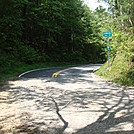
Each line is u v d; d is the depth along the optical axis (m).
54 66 29.44
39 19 31.97
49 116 5.87
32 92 9.28
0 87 10.56
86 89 10.04
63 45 42.16
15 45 25.73
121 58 15.59
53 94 8.86
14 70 18.83
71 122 5.37
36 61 27.55
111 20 18.31
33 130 4.88
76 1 41.62
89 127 5.00
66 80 13.22
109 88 10.32
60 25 37.97
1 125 5.20
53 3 32.72
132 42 15.13
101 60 54.03
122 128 4.91
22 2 25.62
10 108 6.70
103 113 6.11
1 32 23.94
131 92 9.29
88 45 50.00
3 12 23.72
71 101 7.61
